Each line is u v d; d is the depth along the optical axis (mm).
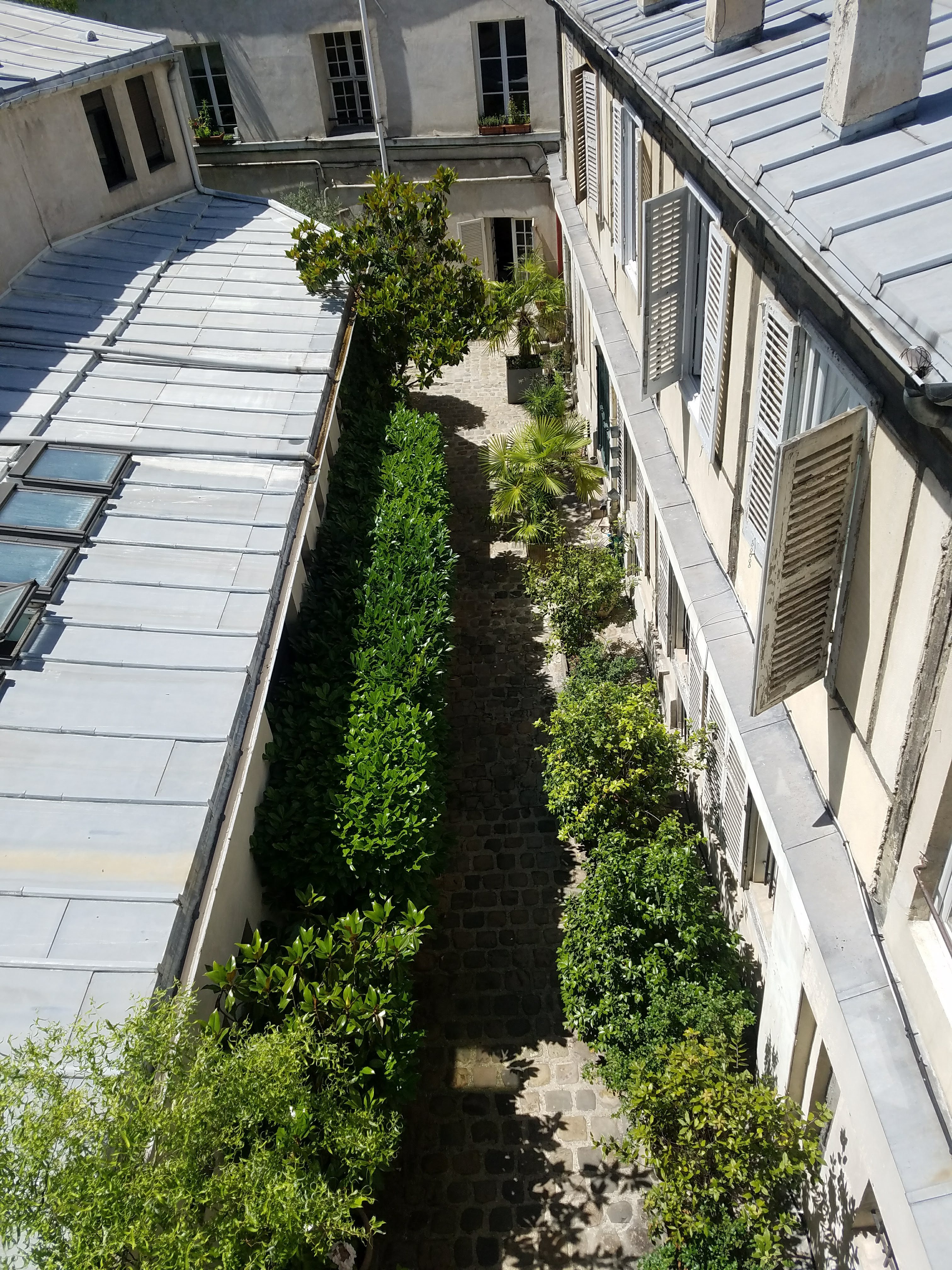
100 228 15055
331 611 10289
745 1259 6699
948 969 4770
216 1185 4848
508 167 21688
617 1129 8406
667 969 8109
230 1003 6230
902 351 3746
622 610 13180
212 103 22297
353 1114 6125
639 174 10406
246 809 7629
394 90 21188
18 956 5812
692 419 9039
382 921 7129
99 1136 4605
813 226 4574
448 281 15477
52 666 7660
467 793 11742
